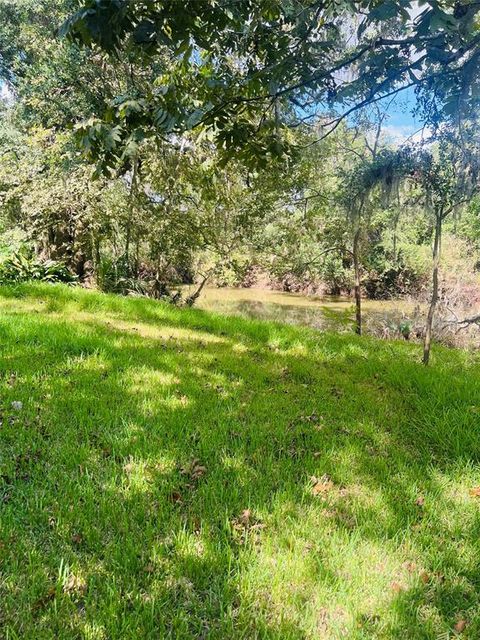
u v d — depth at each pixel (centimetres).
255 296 1872
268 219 1118
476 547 210
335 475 265
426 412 364
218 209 1073
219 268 1145
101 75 1069
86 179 1015
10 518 206
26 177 1044
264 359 513
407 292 1566
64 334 502
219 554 192
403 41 204
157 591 173
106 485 236
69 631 155
